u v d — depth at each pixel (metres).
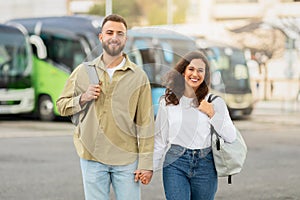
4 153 11.41
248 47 24.44
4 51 18.25
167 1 36.41
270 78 28.36
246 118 21.31
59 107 4.32
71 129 16.34
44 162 10.30
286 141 14.05
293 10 36.28
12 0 33.44
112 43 4.20
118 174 4.30
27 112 18.84
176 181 4.40
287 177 9.16
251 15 38.16
